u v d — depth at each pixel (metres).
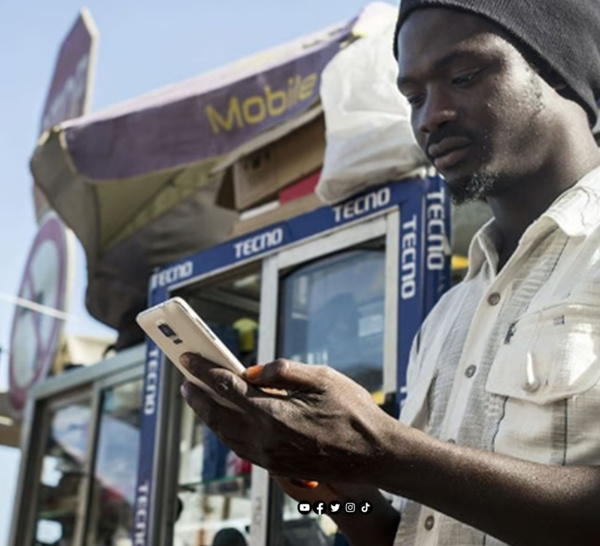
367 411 1.26
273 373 1.25
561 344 1.41
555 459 1.38
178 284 3.63
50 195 4.38
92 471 4.56
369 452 1.26
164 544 3.44
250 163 3.65
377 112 2.93
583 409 1.38
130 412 4.47
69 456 4.82
